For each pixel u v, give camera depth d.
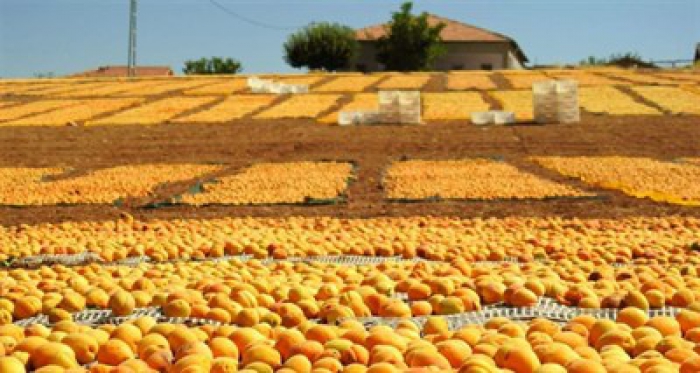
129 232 14.16
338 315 6.82
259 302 7.42
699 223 14.48
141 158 30.38
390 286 7.93
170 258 11.20
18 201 20.27
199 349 5.50
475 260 10.69
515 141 32.72
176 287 8.07
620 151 29.80
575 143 31.98
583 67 82.00
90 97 54.53
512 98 49.78
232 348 5.69
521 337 5.87
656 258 10.29
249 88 58.09
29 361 5.54
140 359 5.60
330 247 11.39
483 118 39.41
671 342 5.52
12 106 49.94
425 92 54.31
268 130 38.34
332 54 90.19
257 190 21.25
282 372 4.98
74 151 32.66
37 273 9.27
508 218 15.97
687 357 5.21
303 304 7.14
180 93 55.88
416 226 14.73
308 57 90.50
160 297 7.53
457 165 26.30
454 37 91.19
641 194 19.75
